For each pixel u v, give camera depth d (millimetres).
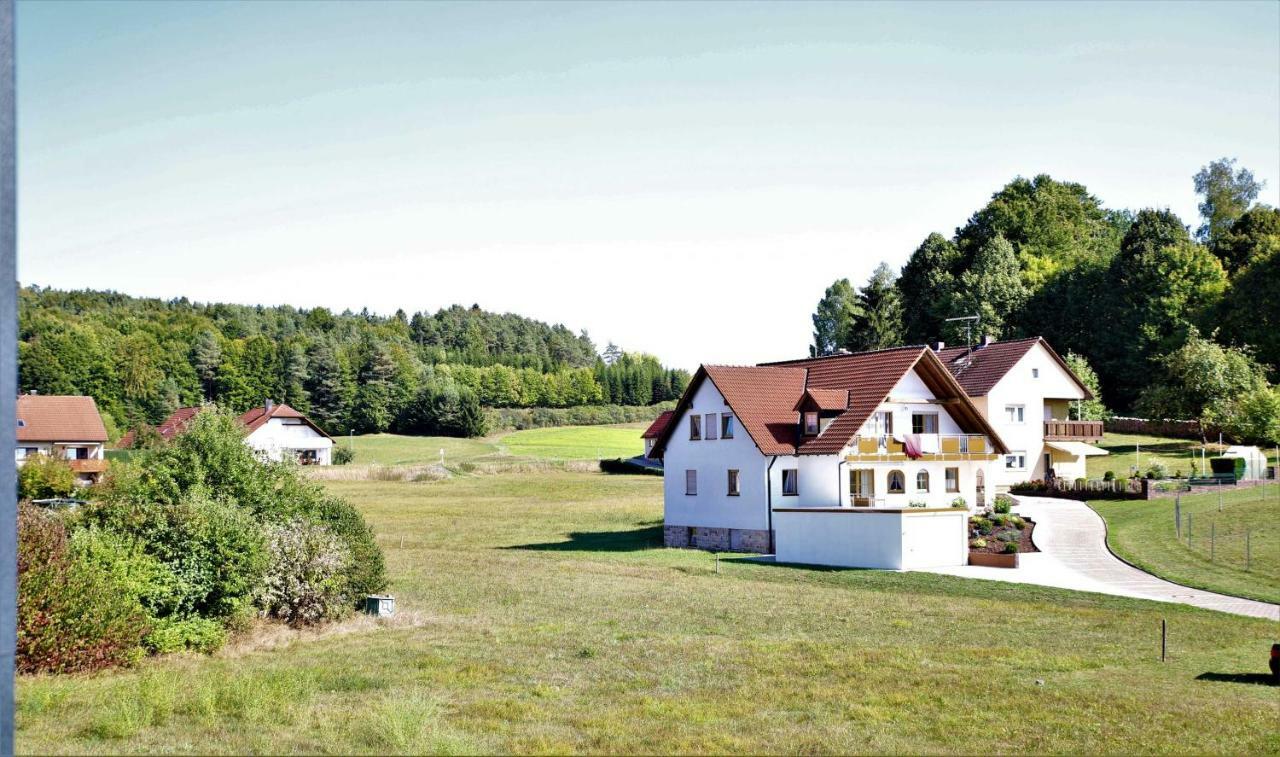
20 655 20656
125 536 25516
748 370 55500
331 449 125125
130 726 16453
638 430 174500
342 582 29844
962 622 30172
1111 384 97438
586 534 59969
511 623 29859
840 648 25953
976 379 68875
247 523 27859
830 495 50188
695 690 21375
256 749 15766
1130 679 22750
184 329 166125
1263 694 21391
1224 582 36438
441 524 65125
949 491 54344
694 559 47469
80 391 139250
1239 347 83625
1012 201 117688
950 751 17234
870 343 113062
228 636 25812
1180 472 64312
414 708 17891
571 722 18609
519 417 181250
